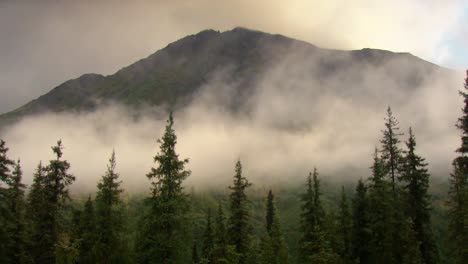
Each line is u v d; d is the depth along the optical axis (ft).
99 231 117.08
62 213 128.26
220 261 134.21
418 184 122.11
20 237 122.11
